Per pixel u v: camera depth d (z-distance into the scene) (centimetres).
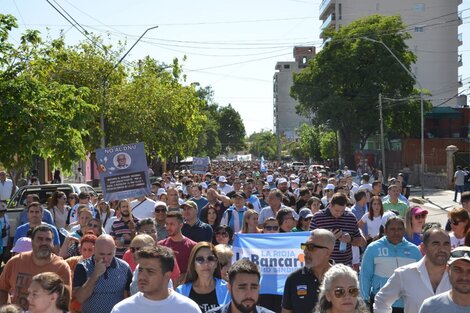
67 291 543
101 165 1434
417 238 928
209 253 656
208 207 1324
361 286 771
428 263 638
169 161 6059
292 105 16812
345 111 5931
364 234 1212
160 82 3850
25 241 902
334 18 10362
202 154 9225
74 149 1778
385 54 5944
